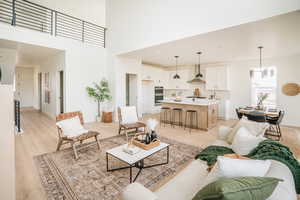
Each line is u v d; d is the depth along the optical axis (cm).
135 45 503
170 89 903
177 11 389
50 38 480
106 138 396
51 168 244
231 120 650
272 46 441
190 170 173
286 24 293
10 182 126
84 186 201
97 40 627
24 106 965
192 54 556
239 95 661
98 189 195
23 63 824
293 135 432
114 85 602
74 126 309
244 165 107
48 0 617
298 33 339
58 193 187
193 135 430
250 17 281
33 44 448
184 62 738
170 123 578
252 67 627
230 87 683
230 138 246
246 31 328
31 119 618
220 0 317
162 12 422
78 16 695
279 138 405
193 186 142
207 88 723
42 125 521
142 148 234
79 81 554
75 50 540
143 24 475
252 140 189
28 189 193
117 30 574
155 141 248
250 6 281
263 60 601
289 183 105
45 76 719
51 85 645
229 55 565
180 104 544
